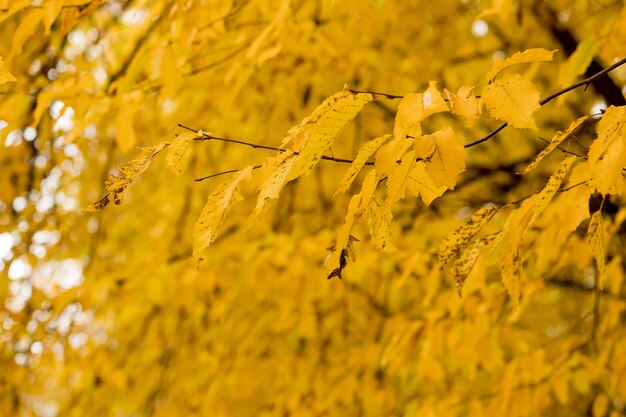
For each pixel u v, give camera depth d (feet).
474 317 8.00
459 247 4.80
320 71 9.96
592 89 10.71
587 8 12.28
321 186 12.65
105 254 13.08
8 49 8.66
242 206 12.33
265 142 11.42
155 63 6.81
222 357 11.52
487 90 3.56
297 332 11.84
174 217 12.44
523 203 4.44
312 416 10.44
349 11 9.43
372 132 11.31
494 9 6.63
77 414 12.48
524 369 8.65
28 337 10.71
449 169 3.36
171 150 4.15
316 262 9.71
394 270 10.55
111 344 12.50
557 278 10.58
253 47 7.12
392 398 10.18
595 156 3.83
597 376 8.27
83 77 7.20
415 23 10.74
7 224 10.44
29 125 9.55
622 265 9.14
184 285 10.24
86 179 12.05
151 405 12.74
